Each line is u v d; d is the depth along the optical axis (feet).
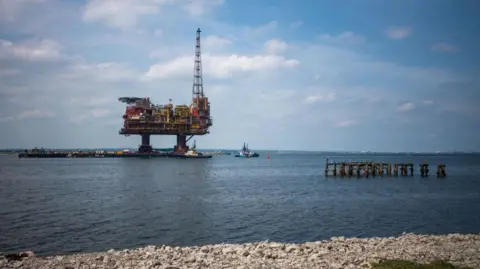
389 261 59.88
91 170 457.68
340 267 58.03
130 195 212.43
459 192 230.27
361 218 142.61
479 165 641.81
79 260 65.36
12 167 517.14
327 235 115.44
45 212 152.76
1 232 116.16
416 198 202.59
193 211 156.76
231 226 127.24
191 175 385.91
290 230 121.80
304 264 60.13
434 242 79.15
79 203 179.01
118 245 101.96
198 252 71.00
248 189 248.93
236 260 64.08
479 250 70.08
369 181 307.58
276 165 632.79
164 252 71.46
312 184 284.20
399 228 125.70
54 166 548.31
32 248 98.12
